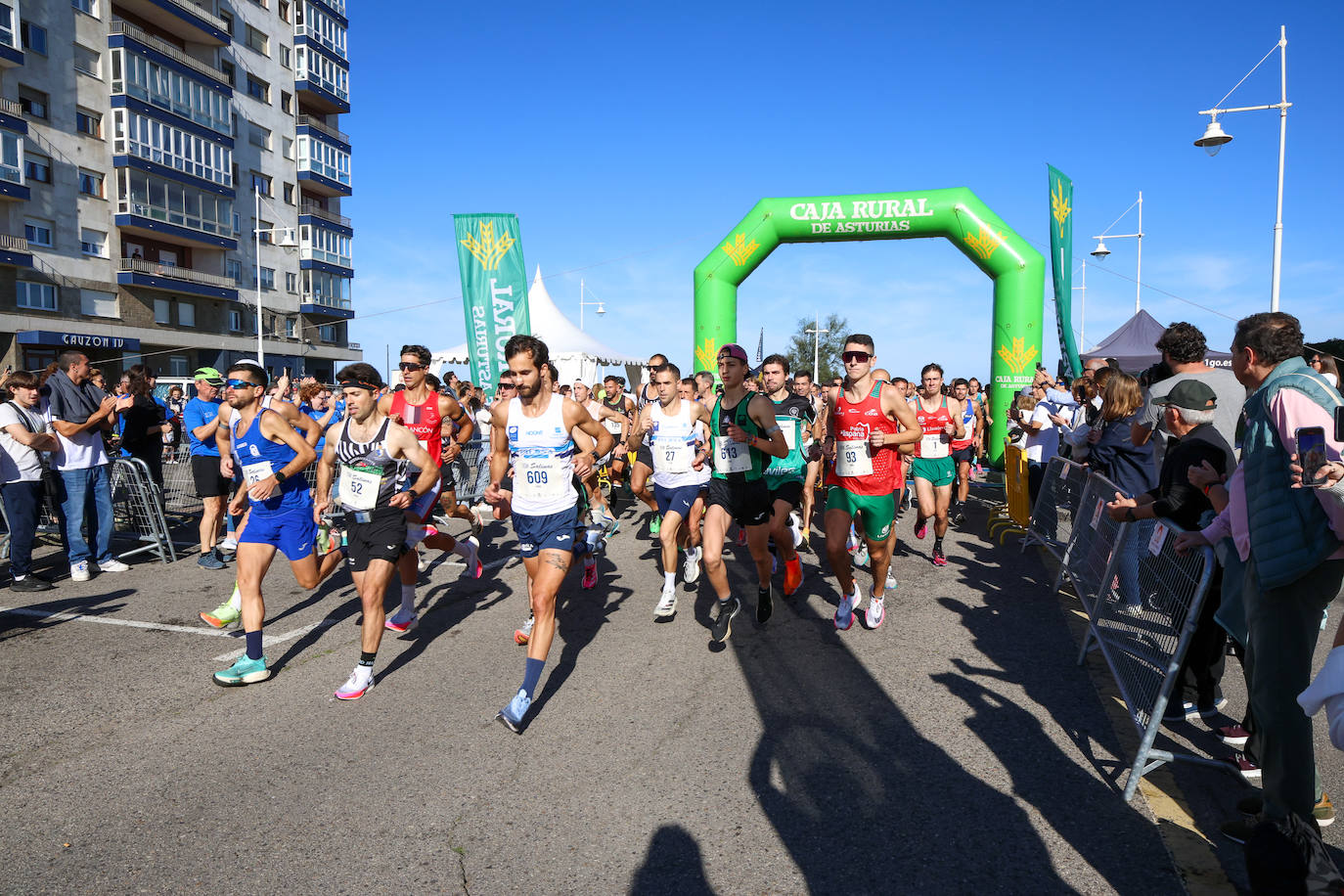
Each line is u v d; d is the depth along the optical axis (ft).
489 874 8.86
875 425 17.06
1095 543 16.96
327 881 8.76
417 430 20.34
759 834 9.60
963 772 11.14
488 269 36.55
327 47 151.02
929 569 24.30
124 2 109.60
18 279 95.35
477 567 22.13
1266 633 8.66
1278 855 6.02
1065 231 40.73
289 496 15.37
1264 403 8.66
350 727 12.84
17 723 13.02
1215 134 46.34
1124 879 8.66
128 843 9.54
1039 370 35.55
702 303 44.01
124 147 106.22
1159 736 12.37
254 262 134.31
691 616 19.19
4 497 21.39
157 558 26.04
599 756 11.73
